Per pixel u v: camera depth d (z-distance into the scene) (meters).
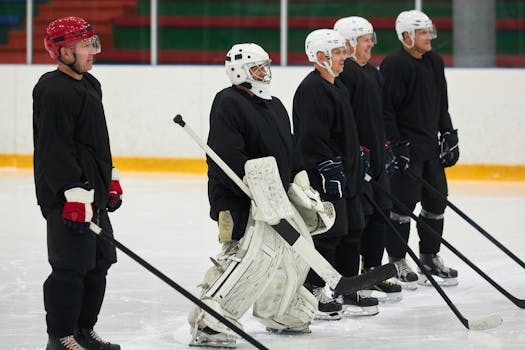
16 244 16.83
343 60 11.54
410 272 13.53
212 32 29.08
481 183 25.98
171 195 23.53
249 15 28.84
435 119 14.00
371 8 28.25
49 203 8.95
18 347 10.10
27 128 28.95
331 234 11.23
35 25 29.73
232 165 9.84
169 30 29.20
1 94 28.98
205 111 28.28
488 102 26.45
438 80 14.05
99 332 10.78
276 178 9.57
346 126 11.47
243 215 10.02
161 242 17.11
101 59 29.52
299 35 28.59
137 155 28.56
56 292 9.00
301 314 10.61
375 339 10.53
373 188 12.55
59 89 8.81
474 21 27.64
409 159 13.72
